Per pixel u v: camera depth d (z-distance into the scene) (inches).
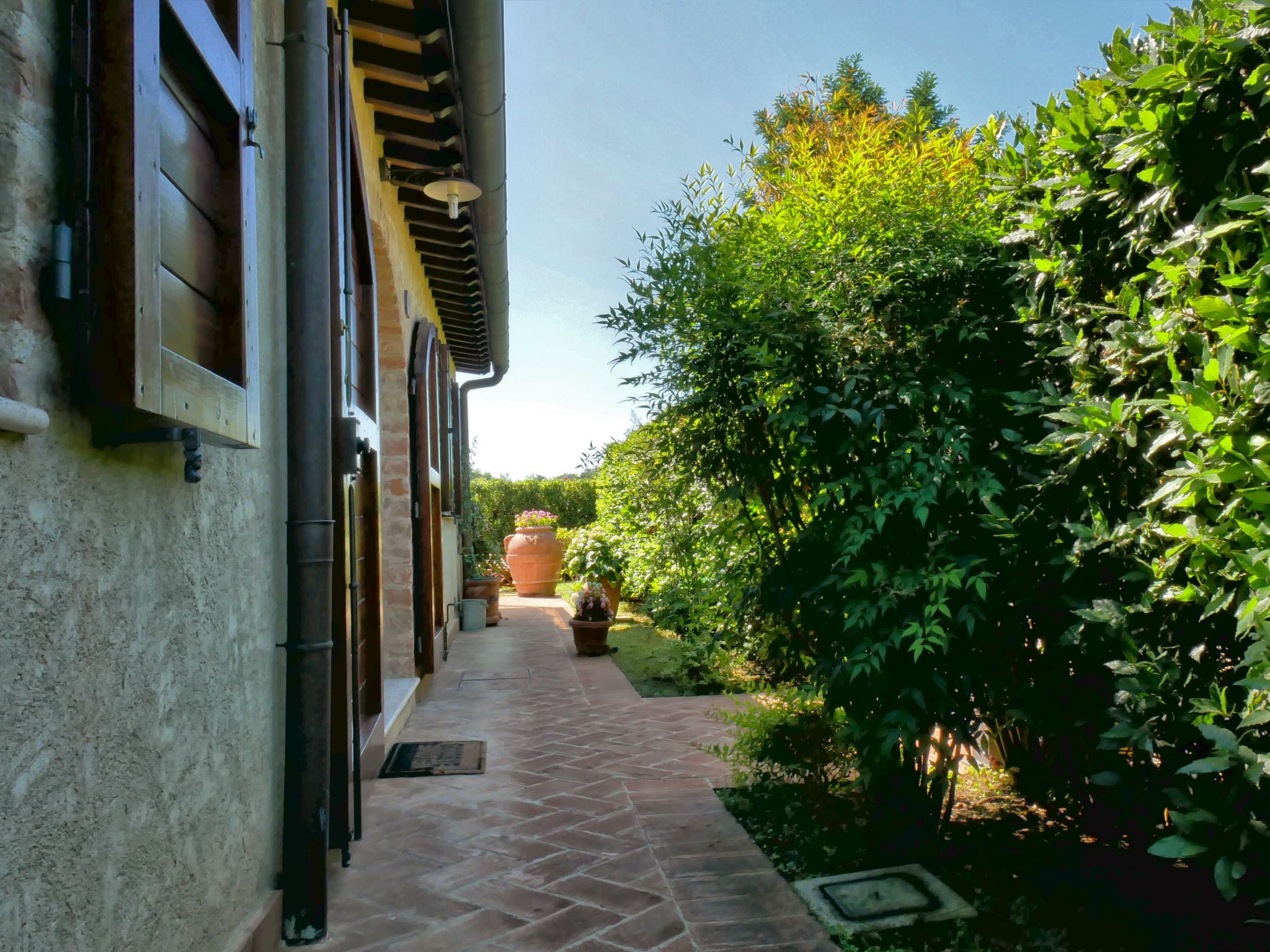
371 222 203.9
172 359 64.5
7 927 49.9
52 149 57.2
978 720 122.2
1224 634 84.7
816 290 130.3
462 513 460.1
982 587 105.7
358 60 183.6
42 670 54.6
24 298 53.4
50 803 55.2
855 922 106.0
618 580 422.3
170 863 75.7
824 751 143.6
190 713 81.4
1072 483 102.8
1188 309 83.1
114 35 58.3
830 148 158.1
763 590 139.9
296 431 110.4
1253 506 70.7
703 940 103.7
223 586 92.3
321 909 106.7
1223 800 78.2
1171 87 83.4
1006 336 124.3
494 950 102.9
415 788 168.2
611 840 138.1
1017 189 117.6
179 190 74.5
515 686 277.0
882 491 122.0
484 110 197.5
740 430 138.8
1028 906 107.1
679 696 255.4
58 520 56.9
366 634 181.8
